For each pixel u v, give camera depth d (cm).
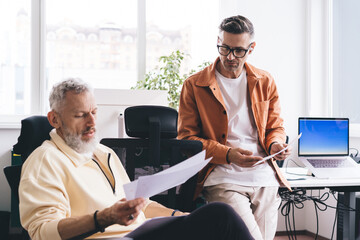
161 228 151
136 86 466
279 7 455
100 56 482
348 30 422
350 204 296
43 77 459
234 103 227
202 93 228
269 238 226
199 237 149
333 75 445
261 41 450
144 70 488
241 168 221
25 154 174
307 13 457
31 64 457
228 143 225
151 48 490
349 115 421
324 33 452
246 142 228
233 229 149
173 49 492
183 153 196
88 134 165
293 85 456
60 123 163
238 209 210
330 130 298
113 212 133
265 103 230
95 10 479
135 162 193
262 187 222
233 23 216
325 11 450
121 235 162
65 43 473
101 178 170
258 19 451
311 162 285
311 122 296
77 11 475
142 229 146
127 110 190
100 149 179
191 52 493
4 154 431
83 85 163
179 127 233
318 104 453
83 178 163
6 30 454
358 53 409
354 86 414
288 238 431
